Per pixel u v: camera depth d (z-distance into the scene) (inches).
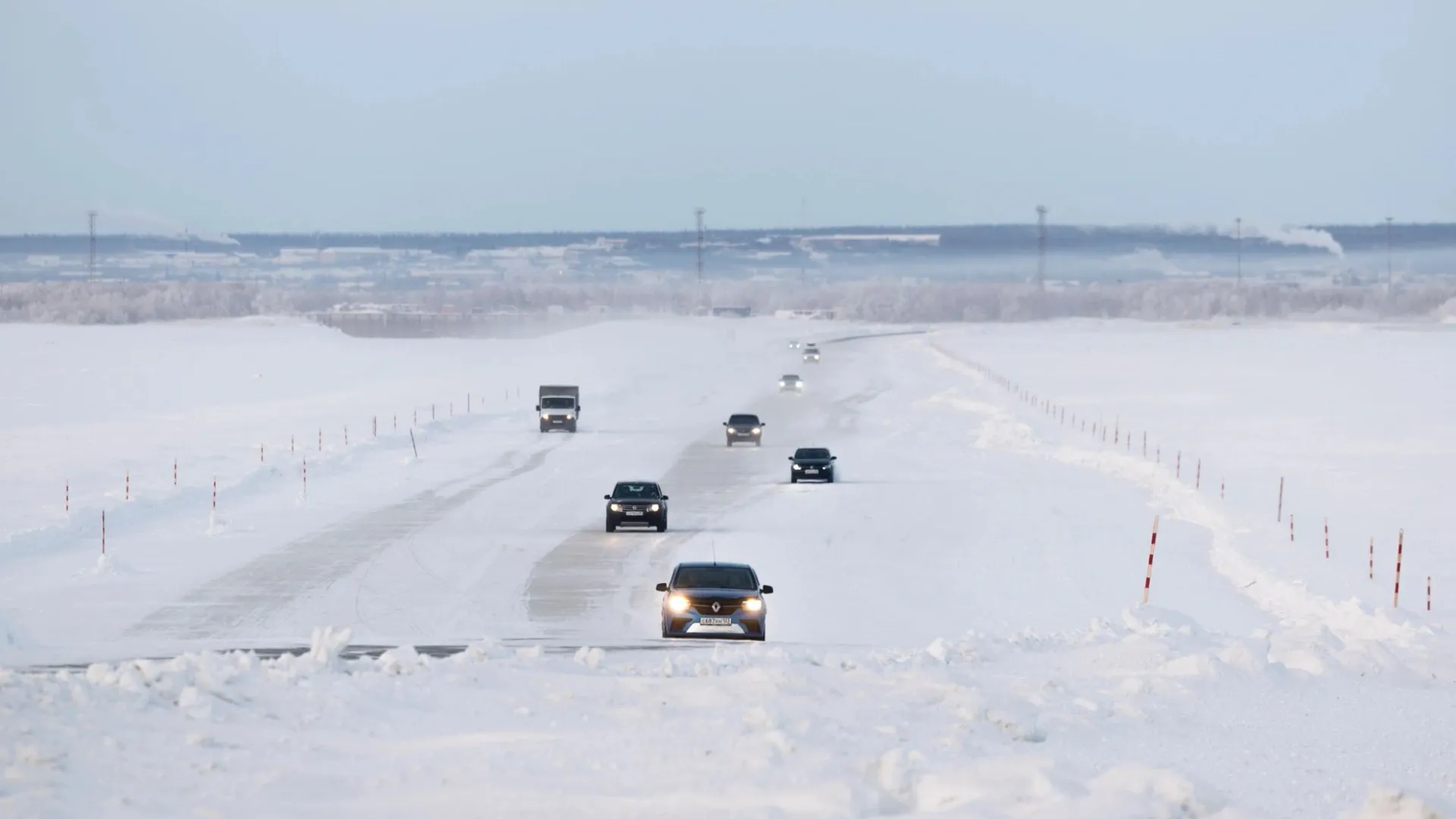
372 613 4252.0
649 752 1918.1
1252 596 4731.8
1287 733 2183.8
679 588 3865.7
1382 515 6417.3
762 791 1706.4
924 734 2046.0
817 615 4345.5
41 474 7751.0
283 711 2183.8
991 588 4869.6
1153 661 2844.5
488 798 1690.5
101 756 1847.9
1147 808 1571.1
